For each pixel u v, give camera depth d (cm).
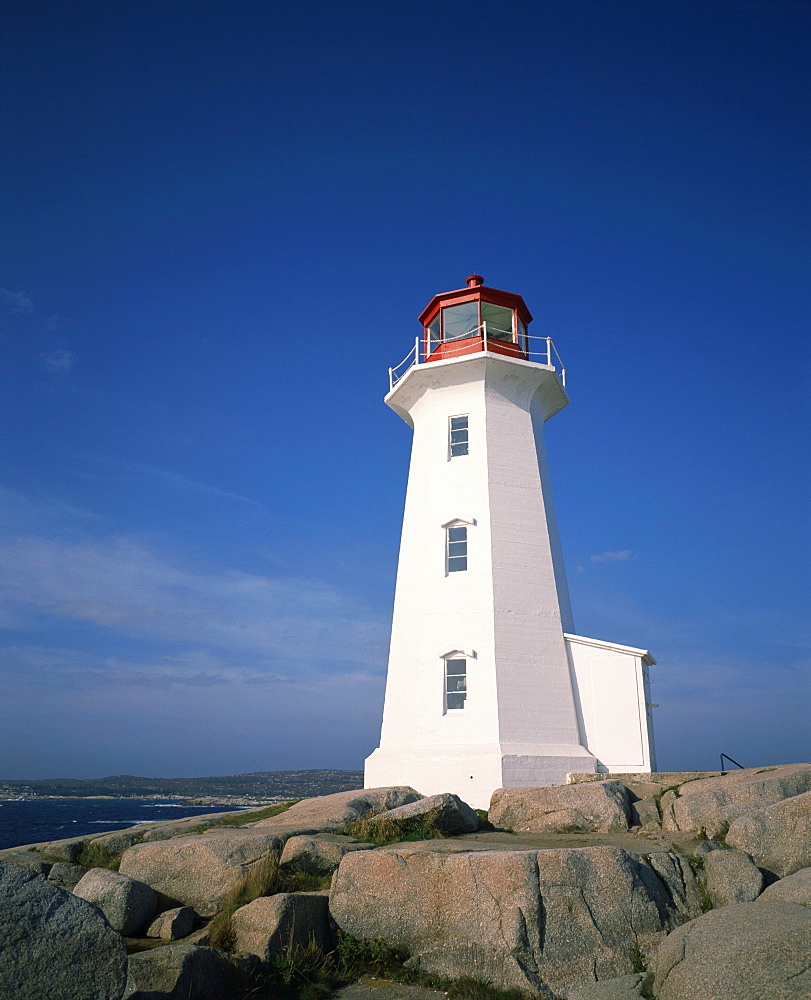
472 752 2261
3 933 827
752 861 1260
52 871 1587
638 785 1858
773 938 886
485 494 2580
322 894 1280
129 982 856
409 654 2503
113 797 19200
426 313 2991
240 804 13325
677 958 943
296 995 1068
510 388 2764
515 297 2886
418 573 2589
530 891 1168
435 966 1155
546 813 1730
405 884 1233
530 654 2427
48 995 816
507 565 2511
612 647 2445
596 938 1139
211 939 1171
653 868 1276
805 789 1552
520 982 1092
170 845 1432
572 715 2406
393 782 2362
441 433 2717
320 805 1867
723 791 1587
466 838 1580
